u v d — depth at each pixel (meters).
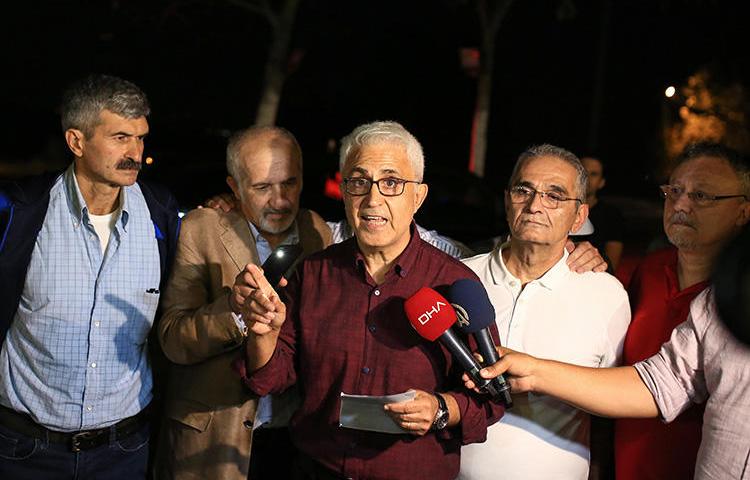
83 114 3.20
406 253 2.99
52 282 3.26
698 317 2.84
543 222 3.19
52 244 3.27
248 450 3.39
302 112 17.66
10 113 13.52
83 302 3.29
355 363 2.94
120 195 3.39
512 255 3.37
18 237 3.21
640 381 2.96
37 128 13.52
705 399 2.92
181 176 8.44
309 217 3.72
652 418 3.21
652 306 3.34
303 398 3.06
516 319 3.28
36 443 3.32
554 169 3.21
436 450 2.93
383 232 2.91
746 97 20.66
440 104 22.34
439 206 9.04
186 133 10.11
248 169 3.41
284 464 3.67
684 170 3.24
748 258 2.05
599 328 3.27
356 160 2.93
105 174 3.23
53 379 3.29
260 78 18.22
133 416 3.48
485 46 13.98
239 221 3.49
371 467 2.90
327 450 2.96
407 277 2.98
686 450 3.14
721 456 2.67
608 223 6.37
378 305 2.96
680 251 3.29
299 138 16.19
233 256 3.43
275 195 3.42
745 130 20.44
